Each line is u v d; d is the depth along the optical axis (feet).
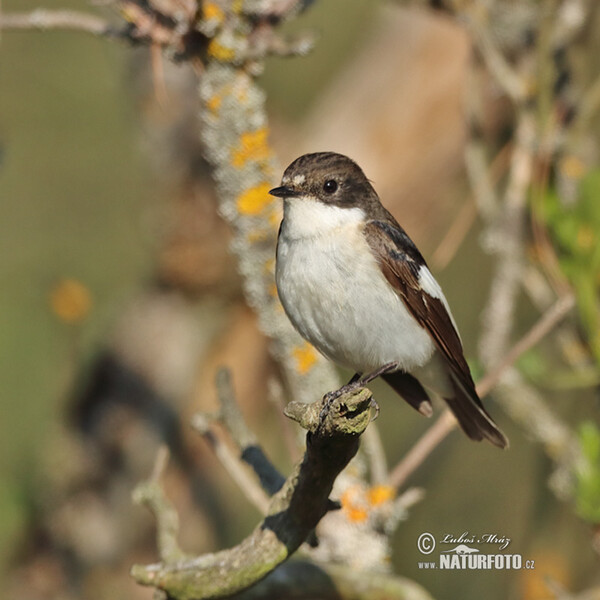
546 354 34.68
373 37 42.19
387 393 42.78
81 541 39.83
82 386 41.04
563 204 31.65
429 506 39.73
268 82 45.80
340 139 40.50
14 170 46.32
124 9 26.71
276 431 42.96
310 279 28.32
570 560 33.78
